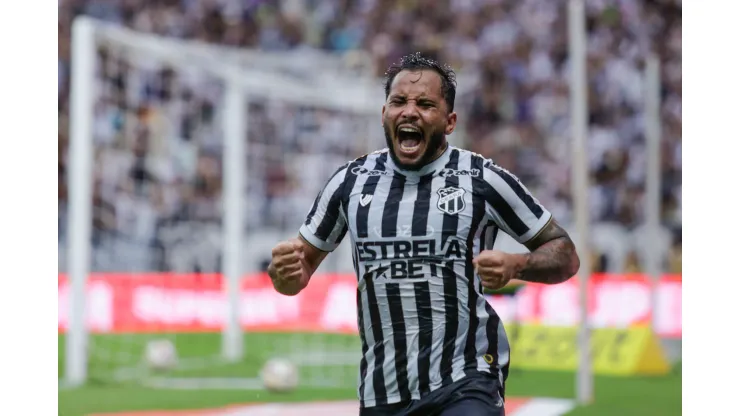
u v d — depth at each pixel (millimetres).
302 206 37188
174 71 37469
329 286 32500
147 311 30328
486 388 7543
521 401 18672
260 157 36812
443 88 7855
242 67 27234
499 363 7770
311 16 45156
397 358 7684
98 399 18906
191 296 31266
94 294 29281
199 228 36531
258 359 25766
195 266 36094
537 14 44750
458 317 7660
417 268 7691
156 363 23141
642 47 44188
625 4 44438
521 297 28734
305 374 23078
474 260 7137
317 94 28203
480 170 7879
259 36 44250
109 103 35875
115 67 35875
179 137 37375
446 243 7672
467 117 41938
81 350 21109
